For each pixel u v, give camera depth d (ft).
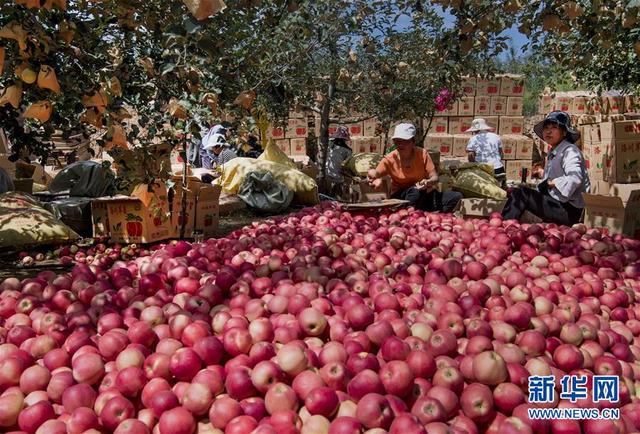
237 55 19.19
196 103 14.44
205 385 8.30
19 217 20.72
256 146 39.83
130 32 14.78
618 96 47.65
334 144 41.68
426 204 26.50
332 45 31.01
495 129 59.93
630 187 21.47
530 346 9.46
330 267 13.89
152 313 10.59
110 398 8.25
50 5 11.35
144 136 18.51
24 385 8.69
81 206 23.95
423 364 8.52
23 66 11.63
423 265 14.84
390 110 37.99
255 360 9.04
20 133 18.56
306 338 10.04
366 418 7.52
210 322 10.84
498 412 8.19
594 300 12.23
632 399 8.88
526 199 21.65
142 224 21.99
